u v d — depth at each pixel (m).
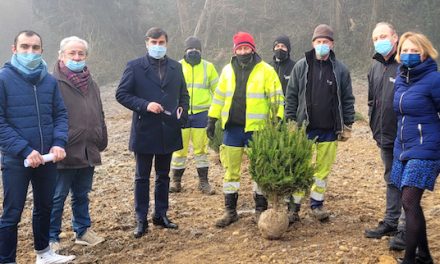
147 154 5.49
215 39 36.38
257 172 5.15
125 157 10.75
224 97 5.84
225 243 5.26
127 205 7.02
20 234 5.95
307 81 5.73
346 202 6.78
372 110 5.25
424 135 4.20
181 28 37.97
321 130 5.77
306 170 5.12
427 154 4.17
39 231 4.79
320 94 5.69
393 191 5.11
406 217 4.22
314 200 5.89
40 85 4.57
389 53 4.98
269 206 6.21
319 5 36.56
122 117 19.41
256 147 5.18
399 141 4.42
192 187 7.88
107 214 6.60
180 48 37.75
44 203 4.73
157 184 5.75
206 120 7.43
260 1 37.97
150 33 5.39
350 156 9.98
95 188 8.08
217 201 7.05
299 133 5.18
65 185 5.18
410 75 4.27
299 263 4.59
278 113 5.54
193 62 7.32
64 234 5.80
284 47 7.14
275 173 5.07
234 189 5.82
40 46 4.49
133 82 5.41
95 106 5.33
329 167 5.86
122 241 5.46
